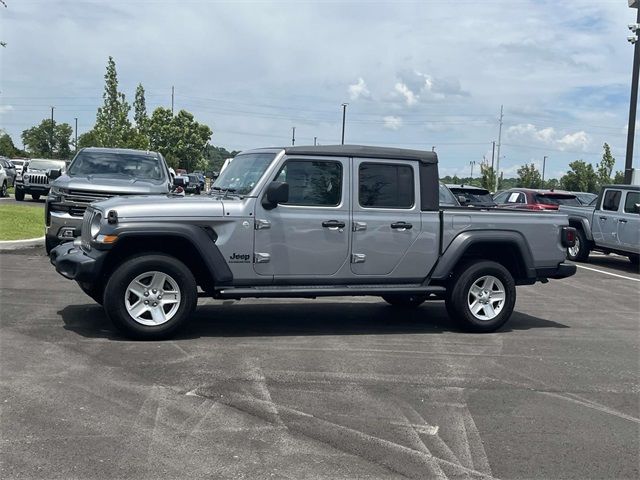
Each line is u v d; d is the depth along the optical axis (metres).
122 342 6.96
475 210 8.45
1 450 4.31
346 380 6.04
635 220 15.41
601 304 11.02
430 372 6.43
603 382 6.33
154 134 72.94
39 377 5.73
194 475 4.06
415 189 7.97
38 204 25.19
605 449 4.71
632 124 19.94
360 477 4.11
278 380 5.94
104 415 4.95
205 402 5.30
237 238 7.26
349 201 7.68
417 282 8.07
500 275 8.29
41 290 9.59
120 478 3.99
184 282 7.08
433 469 4.27
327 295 7.59
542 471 4.32
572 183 48.59
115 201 7.20
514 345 7.71
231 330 7.81
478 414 5.32
